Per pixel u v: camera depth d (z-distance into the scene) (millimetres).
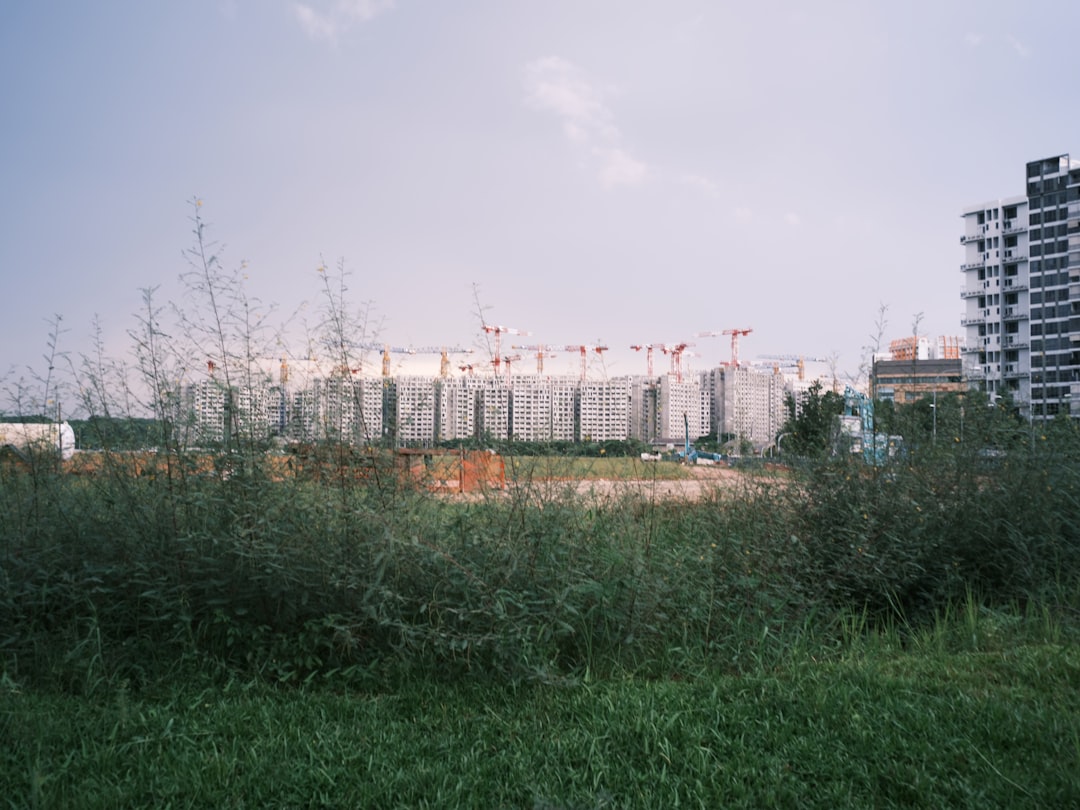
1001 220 98812
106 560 5262
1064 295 92750
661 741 3898
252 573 4898
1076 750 3707
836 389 9188
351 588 4910
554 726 4125
